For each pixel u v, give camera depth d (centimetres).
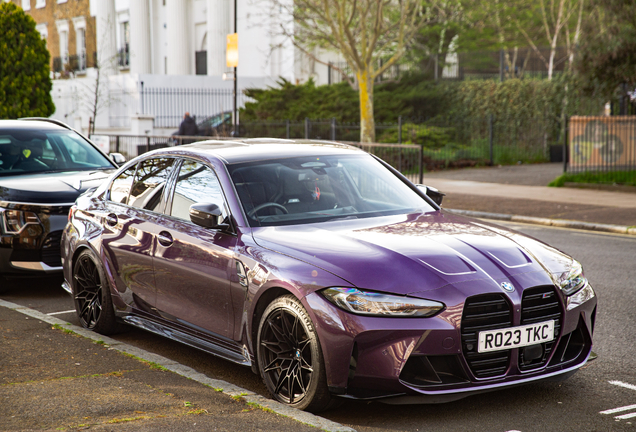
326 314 402
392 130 2762
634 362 526
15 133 915
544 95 2845
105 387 450
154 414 401
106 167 917
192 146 586
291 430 377
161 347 584
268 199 502
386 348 393
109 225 596
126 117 3438
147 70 4078
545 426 406
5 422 389
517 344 412
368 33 2533
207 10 3781
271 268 438
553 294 429
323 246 440
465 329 400
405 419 418
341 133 2705
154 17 4181
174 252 519
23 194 775
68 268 646
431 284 403
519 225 1345
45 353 532
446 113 3172
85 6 4500
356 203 522
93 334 588
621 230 1230
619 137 1892
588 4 1919
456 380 402
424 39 3344
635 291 764
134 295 567
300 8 2542
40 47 2291
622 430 401
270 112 3073
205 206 479
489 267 423
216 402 423
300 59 3503
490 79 3038
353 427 407
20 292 799
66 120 3781
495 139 2922
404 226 482
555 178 2062
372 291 400
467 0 2939
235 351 479
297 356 423
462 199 1664
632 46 1780
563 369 436
